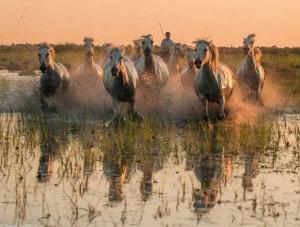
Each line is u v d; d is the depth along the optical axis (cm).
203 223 1395
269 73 4981
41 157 2039
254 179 1784
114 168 1898
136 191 1647
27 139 2345
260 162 2005
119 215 1445
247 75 3356
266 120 2870
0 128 2544
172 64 3766
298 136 2472
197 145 2256
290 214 1461
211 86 2783
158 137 2427
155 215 1445
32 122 2625
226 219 1423
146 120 2639
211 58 2750
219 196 1609
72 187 1675
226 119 2925
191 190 1664
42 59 3166
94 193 1620
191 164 1967
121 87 2759
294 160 2039
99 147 2186
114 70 2661
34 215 1434
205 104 2852
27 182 1719
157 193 1630
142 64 3153
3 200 1546
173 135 2494
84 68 3431
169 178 1789
